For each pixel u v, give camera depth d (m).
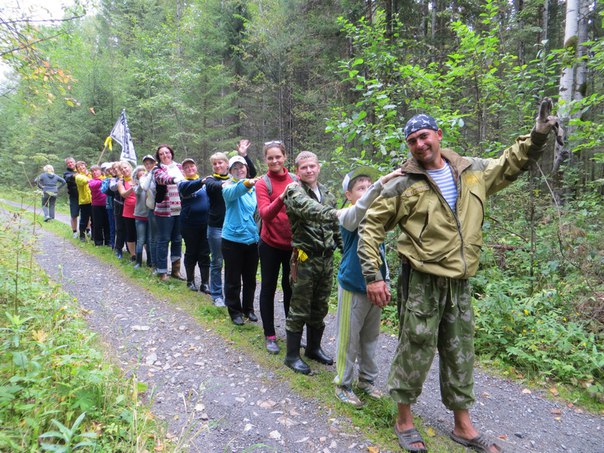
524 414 2.90
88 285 5.55
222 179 4.61
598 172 10.27
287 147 14.16
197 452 2.33
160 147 5.77
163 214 5.68
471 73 5.13
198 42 15.90
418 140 2.19
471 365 2.40
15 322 2.57
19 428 1.99
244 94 15.84
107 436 2.16
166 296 5.16
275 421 2.66
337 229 3.42
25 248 4.61
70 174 9.09
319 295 3.36
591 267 4.20
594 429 2.74
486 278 4.78
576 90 6.68
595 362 3.21
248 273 4.31
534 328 3.78
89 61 17.14
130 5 19.84
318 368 3.42
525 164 2.24
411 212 2.29
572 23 6.27
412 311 2.31
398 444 2.46
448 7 12.28
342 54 11.57
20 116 18.05
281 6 13.36
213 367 3.36
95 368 2.64
